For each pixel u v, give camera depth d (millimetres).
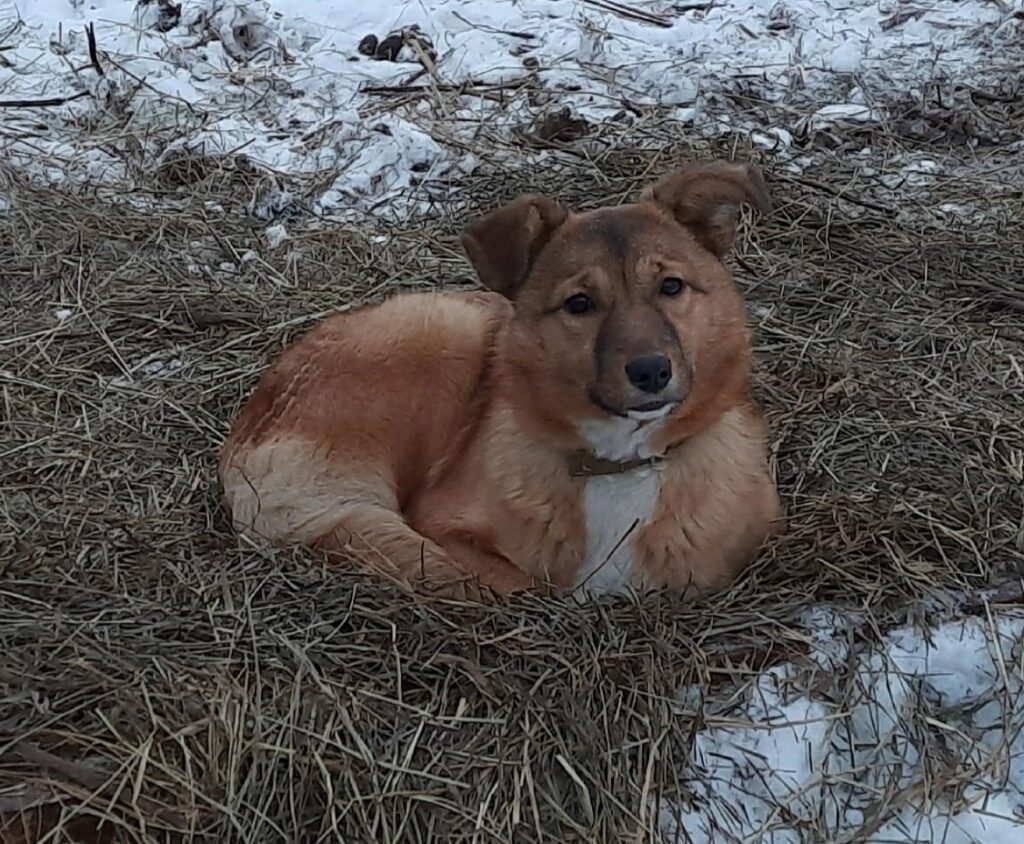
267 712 1154
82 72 2463
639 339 1257
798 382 1697
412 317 1510
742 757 1191
